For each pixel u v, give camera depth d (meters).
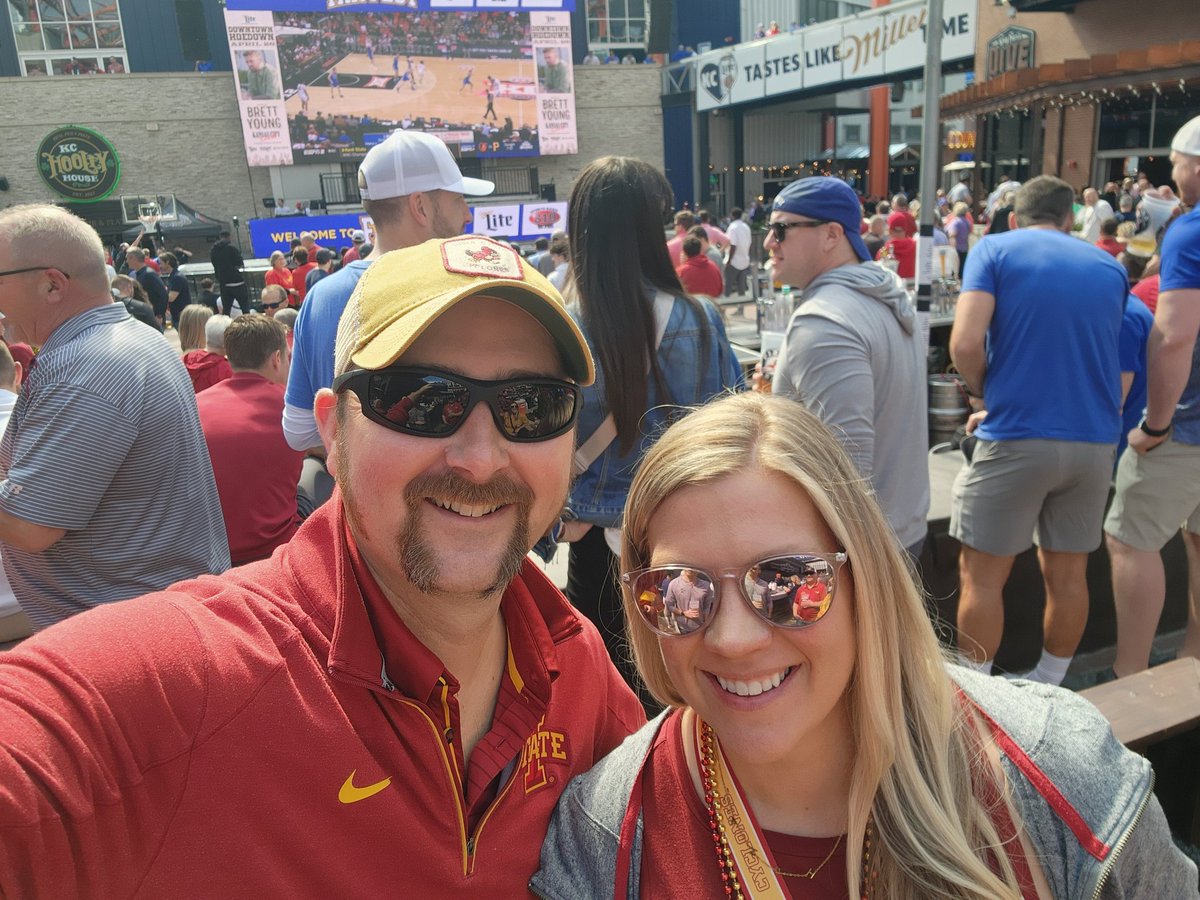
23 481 2.03
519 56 26.16
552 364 1.11
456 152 26.17
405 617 1.16
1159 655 3.81
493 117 26.28
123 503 2.16
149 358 2.19
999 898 1.05
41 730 0.85
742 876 1.14
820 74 23.19
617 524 2.30
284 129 24.59
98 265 2.20
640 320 2.18
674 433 1.18
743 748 1.12
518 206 23.34
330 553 1.11
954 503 3.16
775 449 1.10
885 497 2.70
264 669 0.99
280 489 3.04
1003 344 2.89
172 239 23.27
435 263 1.07
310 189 25.55
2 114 23.02
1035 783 1.10
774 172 30.23
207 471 2.37
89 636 0.94
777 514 1.10
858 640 1.13
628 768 1.27
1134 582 3.23
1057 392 2.82
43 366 2.09
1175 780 2.21
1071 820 1.07
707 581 1.10
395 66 25.09
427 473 1.04
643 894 1.18
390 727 1.06
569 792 1.29
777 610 1.08
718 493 1.10
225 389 3.06
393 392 1.02
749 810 1.16
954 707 1.18
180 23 25.84
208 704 0.94
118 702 0.90
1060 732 1.15
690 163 28.98
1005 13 18.30
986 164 21.41
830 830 1.18
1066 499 2.99
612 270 2.19
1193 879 1.18
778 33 28.67
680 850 1.18
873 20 21.28
